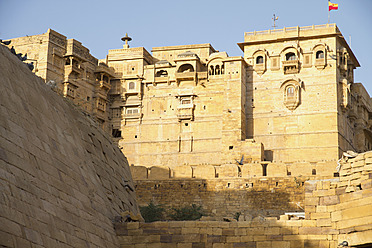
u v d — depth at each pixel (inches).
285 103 3316.9
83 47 3454.7
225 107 3312.0
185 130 3422.7
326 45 3353.8
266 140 3316.9
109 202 1182.3
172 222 1139.3
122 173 1357.0
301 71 3356.3
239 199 2726.4
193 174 2829.7
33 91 1031.6
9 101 920.9
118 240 1132.5
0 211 775.7
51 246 868.0
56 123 1081.4
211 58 3454.7
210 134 3358.8
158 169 2859.3
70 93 3312.0
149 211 2669.8
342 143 3282.5
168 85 3528.5
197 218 2655.0
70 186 1019.3
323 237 1090.1
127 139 3521.2
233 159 3193.9
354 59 3595.0
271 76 3395.7
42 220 872.3
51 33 3307.1
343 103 3319.4
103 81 3496.6
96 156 1223.5
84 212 1030.4
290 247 1098.1
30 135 942.4
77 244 954.7
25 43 3324.3
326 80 3307.1
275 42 3432.6
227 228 1128.8
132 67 3604.8
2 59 954.7
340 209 1090.7
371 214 1055.0
